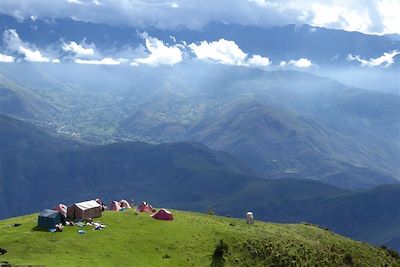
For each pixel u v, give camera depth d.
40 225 119.56
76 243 109.88
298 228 159.25
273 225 159.12
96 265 99.25
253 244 129.75
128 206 163.25
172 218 140.62
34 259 98.25
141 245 116.50
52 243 108.25
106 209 154.00
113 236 118.25
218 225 143.25
